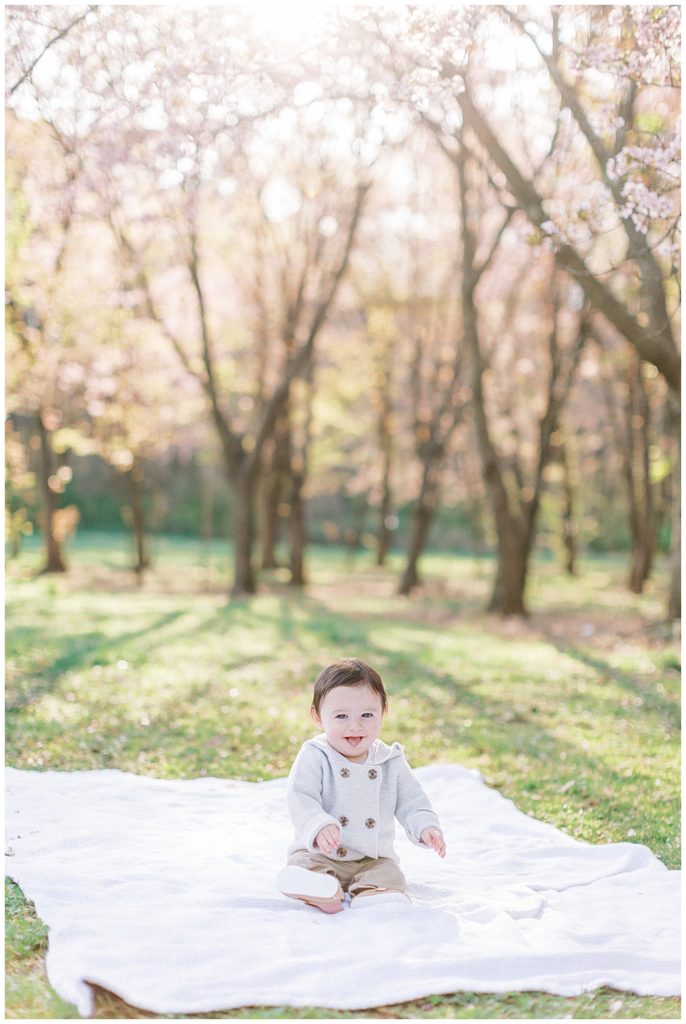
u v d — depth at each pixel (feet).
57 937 11.30
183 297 66.69
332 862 12.76
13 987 10.52
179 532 133.80
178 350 59.36
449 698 27.99
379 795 13.09
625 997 10.67
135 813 16.84
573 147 32.19
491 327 68.64
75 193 30.73
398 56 21.49
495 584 53.06
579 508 106.32
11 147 37.17
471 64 23.49
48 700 25.95
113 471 96.37
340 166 59.21
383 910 11.89
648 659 35.45
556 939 11.67
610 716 25.75
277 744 22.54
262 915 11.98
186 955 10.84
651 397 68.69
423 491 70.44
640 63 19.24
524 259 61.00
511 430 74.38
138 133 24.90
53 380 58.75
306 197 61.57
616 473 99.50
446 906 12.59
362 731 12.94
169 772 20.13
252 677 30.86
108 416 65.87
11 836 14.94
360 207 56.13
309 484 97.30
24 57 22.08
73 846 14.69
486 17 20.85
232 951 10.96
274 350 71.00
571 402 81.71
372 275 74.43
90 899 12.53
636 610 56.85
